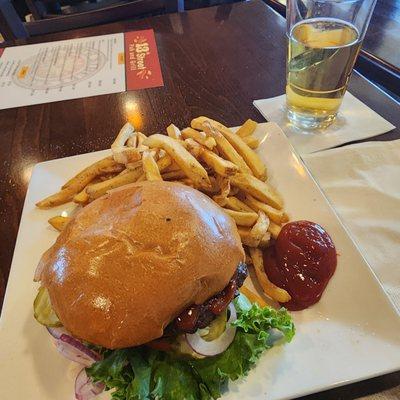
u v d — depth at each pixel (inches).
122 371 10.2
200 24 28.8
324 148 17.8
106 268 9.7
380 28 24.5
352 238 13.4
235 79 23.1
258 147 17.2
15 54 27.1
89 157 17.6
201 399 10.2
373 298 11.7
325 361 10.5
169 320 9.7
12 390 10.7
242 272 11.2
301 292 12.3
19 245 14.4
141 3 30.5
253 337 10.8
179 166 14.8
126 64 25.2
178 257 9.8
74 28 30.3
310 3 17.5
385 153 16.9
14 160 19.2
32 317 12.1
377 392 10.4
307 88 17.8
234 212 13.6
